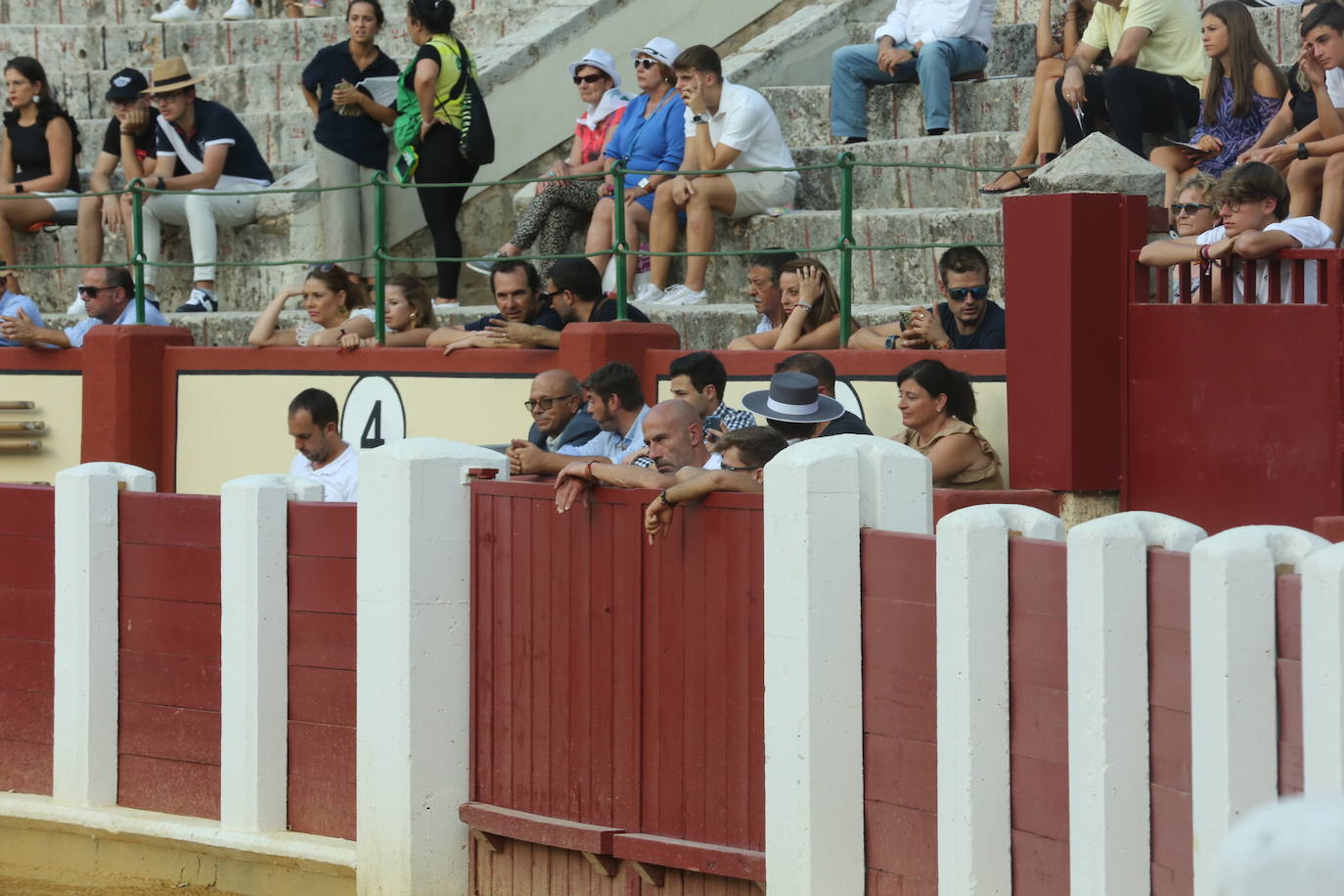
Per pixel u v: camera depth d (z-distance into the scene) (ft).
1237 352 76.48
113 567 85.92
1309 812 20.04
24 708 89.66
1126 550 53.88
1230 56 106.11
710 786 67.62
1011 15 146.10
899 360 90.48
